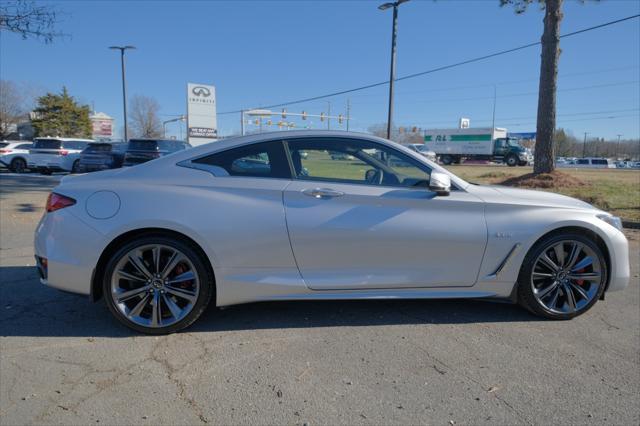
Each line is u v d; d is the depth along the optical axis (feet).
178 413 8.25
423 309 13.32
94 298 11.27
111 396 8.75
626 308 13.56
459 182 12.26
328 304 13.62
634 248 22.56
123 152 59.72
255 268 11.43
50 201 11.45
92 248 10.93
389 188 11.80
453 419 8.14
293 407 8.46
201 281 11.30
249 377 9.50
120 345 10.86
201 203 11.19
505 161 144.56
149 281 11.26
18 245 20.95
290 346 10.91
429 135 163.53
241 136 12.17
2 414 8.13
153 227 11.01
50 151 65.57
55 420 7.99
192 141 125.59
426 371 9.80
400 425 7.97
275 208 11.37
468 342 11.19
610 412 8.39
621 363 10.23
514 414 8.30
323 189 11.54
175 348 10.74
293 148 12.00
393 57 71.51
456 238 11.78
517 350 10.79
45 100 186.80
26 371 9.62
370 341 11.21
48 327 11.82
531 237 12.01
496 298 12.40
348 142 12.16
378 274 11.75
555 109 44.45
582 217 12.28
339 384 9.25
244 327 11.96
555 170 45.80
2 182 48.06
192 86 124.57
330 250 11.51
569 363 10.20
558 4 42.47
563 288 12.50
